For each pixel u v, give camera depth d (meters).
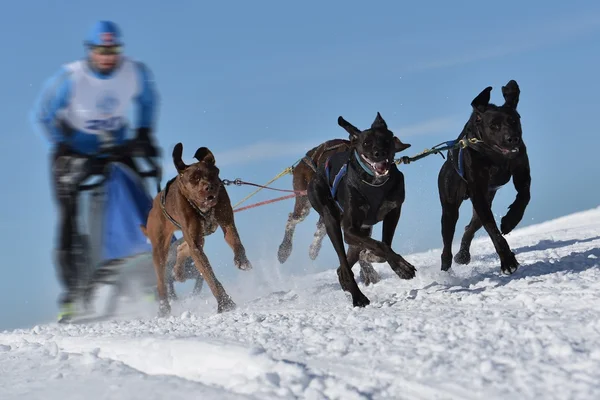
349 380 4.64
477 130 8.27
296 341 5.68
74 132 10.38
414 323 5.89
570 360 4.52
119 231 10.27
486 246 12.95
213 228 9.63
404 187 8.24
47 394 5.25
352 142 8.02
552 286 7.07
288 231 12.80
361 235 7.96
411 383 4.41
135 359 6.03
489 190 8.77
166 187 9.79
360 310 7.20
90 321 10.21
